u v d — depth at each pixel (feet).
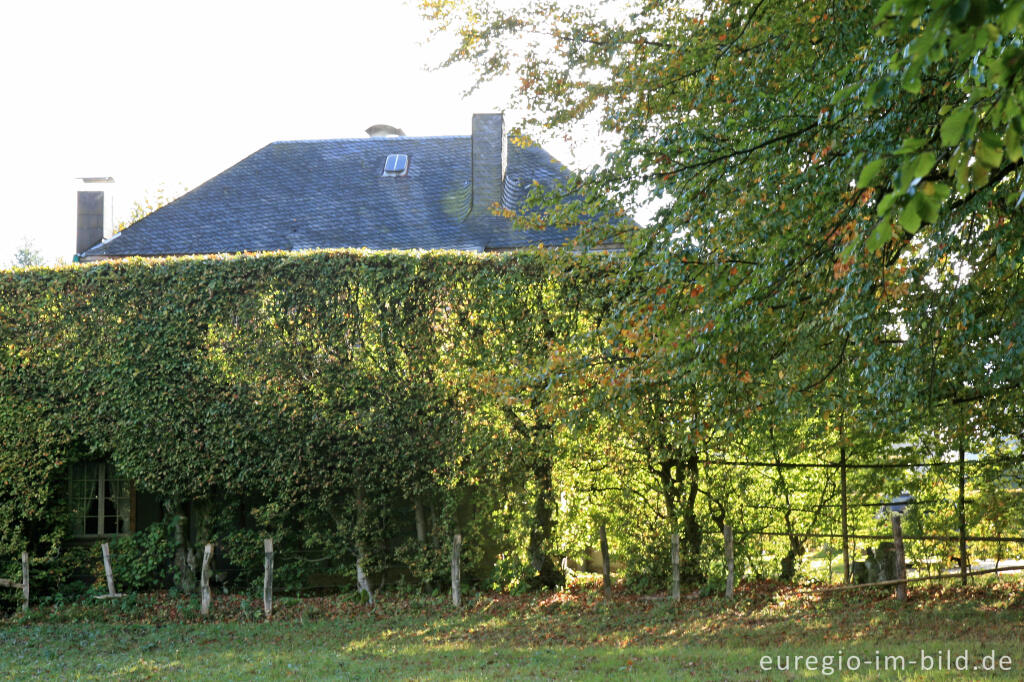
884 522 50.08
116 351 53.93
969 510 47.19
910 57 10.28
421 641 42.29
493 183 80.12
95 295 54.39
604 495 52.19
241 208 81.46
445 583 54.19
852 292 26.53
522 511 52.85
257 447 53.62
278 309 53.83
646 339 34.35
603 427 46.11
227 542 55.88
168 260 54.65
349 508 53.93
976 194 23.62
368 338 53.47
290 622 48.03
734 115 31.09
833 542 50.57
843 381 31.94
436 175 85.87
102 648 43.21
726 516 51.21
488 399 50.98
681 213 31.12
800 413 34.58
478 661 37.09
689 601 48.21
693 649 37.04
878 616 41.50
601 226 37.70
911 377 28.09
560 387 37.99
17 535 53.62
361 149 89.30
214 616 49.75
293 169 86.38
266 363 53.21
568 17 39.68
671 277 31.42
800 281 29.09
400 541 55.88
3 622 49.80
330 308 53.78
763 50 30.99
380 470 53.36
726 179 31.12
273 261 54.13
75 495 59.06
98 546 55.77
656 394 36.60
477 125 81.05
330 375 53.01
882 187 24.34
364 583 53.47
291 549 55.16
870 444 47.62
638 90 36.32
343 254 54.19
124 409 53.72
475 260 53.88
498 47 40.37
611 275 49.65
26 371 54.03
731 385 32.37
